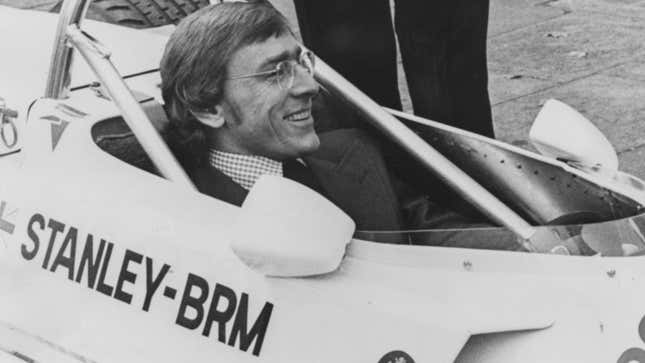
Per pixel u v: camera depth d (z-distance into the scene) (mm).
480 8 4051
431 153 2902
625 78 5125
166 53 2678
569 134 2941
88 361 2689
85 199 2740
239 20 2611
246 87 2623
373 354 2342
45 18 3748
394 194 2977
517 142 4605
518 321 2318
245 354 2457
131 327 2631
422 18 4008
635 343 2275
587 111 4828
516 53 5520
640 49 5430
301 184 2627
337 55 4188
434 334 2312
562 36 5680
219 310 2502
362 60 4188
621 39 5570
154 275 2600
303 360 2391
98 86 3133
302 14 4203
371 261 2449
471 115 4195
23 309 2838
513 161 2930
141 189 2682
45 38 3607
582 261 2402
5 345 2865
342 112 3109
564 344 2293
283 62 2627
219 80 2623
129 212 2662
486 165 2975
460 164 3027
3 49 3533
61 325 2760
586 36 5652
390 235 2502
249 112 2641
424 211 3000
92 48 2865
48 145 2887
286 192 2340
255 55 2609
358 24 4129
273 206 2324
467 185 2824
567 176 2812
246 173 2730
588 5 6086
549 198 2846
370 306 2369
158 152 2691
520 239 2463
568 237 2455
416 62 4129
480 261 2432
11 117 3139
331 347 2373
